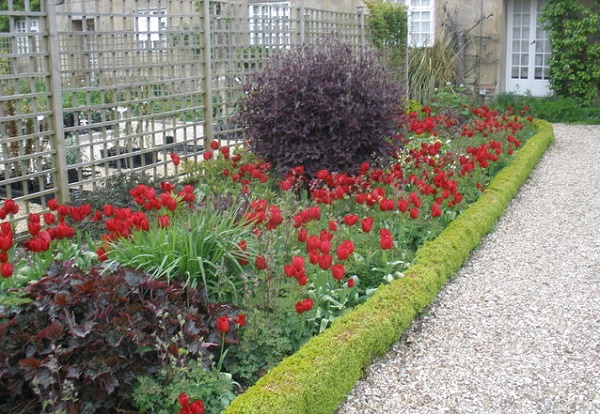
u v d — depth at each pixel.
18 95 5.23
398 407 3.47
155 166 6.91
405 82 13.26
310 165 6.81
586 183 8.63
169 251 3.77
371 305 4.09
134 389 3.03
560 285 5.16
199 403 2.69
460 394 3.60
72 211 4.39
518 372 3.84
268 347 3.60
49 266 3.74
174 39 7.16
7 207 4.27
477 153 7.28
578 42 14.09
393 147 7.09
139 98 6.71
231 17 8.05
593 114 13.93
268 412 2.88
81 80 6.17
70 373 2.91
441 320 4.55
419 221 5.60
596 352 4.06
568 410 3.44
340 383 3.43
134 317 3.18
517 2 15.16
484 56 15.02
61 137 5.62
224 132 8.08
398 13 12.79
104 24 12.77
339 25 10.79
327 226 5.20
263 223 4.38
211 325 3.48
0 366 2.96
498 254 5.94
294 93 6.75
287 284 4.08
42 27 5.43
